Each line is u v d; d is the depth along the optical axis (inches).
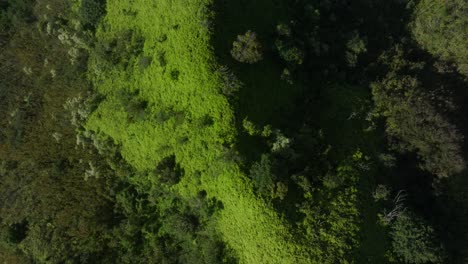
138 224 1646.2
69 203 1753.2
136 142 1685.5
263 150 1536.7
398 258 1524.4
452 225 1668.3
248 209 1454.2
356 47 1788.9
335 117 1699.1
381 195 1574.8
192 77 1537.9
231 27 1612.9
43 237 1747.0
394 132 1689.2
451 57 1811.0
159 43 1638.8
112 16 1829.5
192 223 1551.4
